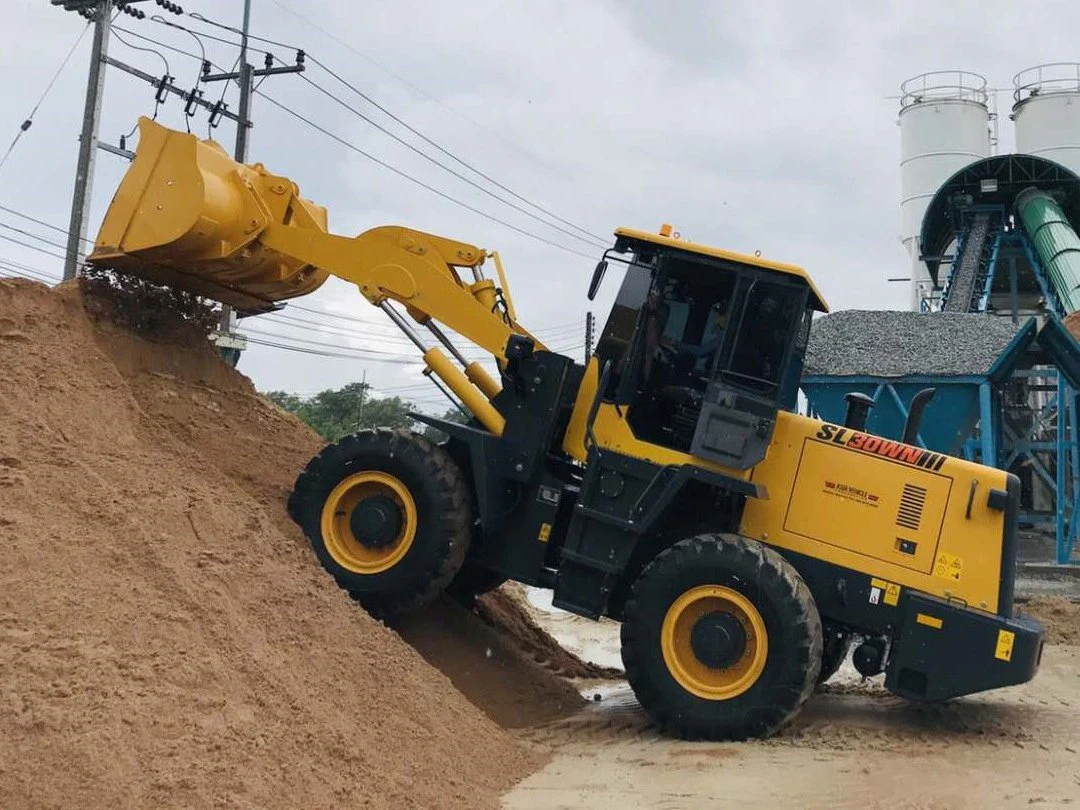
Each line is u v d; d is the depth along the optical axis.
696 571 6.46
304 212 8.20
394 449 7.21
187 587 5.31
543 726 7.00
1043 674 8.90
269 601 5.86
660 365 7.11
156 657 4.62
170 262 8.05
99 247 7.92
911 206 35.78
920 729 6.74
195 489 6.63
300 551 6.91
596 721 7.05
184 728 4.21
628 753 6.11
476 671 7.48
